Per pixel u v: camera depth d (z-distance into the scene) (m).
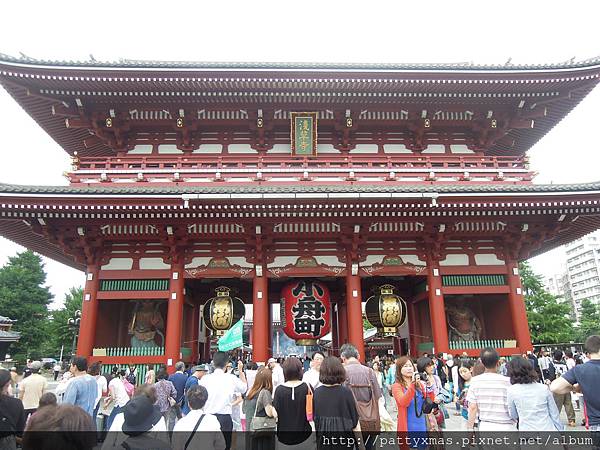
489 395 6.24
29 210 15.76
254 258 18.34
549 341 44.16
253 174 19.53
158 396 9.53
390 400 18.45
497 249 19.05
